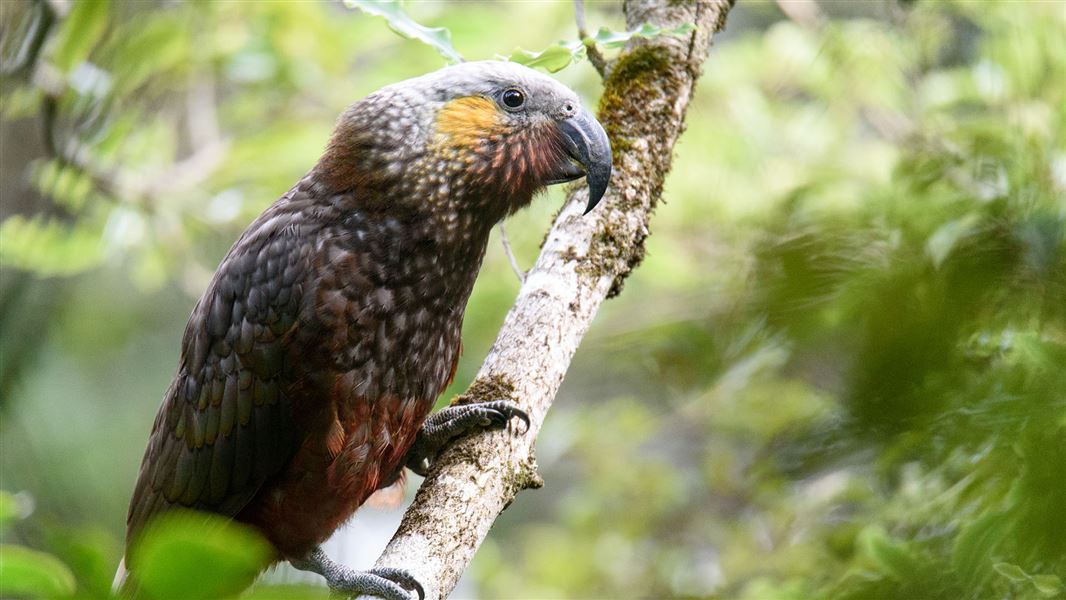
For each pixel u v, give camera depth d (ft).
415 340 24.43
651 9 27.35
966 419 17.10
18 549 10.98
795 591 27.91
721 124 42.98
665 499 45.01
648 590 44.93
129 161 43.45
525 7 42.96
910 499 25.48
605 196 24.99
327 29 42.50
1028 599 18.11
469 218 24.53
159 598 9.98
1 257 42.50
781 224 19.76
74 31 38.01
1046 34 28.73
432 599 20.39
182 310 57.57
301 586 10.64
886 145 38.91
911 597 20.90
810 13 41.42
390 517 49.19
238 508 24.98
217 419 24.57
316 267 23.72
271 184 44.19
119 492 51.72
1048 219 17.85
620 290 24.91
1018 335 17.26
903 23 35.63
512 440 22.50
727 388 37.55
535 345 23.20
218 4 41.83
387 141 24.09
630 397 44.21
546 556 46.44
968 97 32.50
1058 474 16.46
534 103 24.70
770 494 37.09
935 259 17.83
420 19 39.99
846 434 19.01
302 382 23.81
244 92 45.60
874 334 17.48
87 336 54.29
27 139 45.96
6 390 46.24
